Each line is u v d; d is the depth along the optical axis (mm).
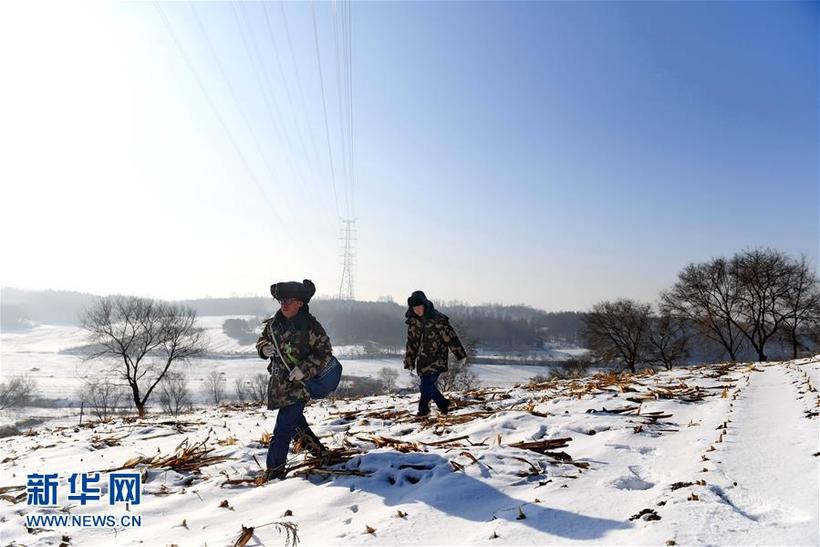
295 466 4703
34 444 8641
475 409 7859
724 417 6074
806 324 38000
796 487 3344
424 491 3818
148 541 3289
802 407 6117
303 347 4719
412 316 7328
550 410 7109
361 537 3025
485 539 2855
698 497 3188
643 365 46406
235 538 3182
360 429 6918
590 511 3186
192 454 5621
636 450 4809
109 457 6414
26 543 3402
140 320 36156
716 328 40750
